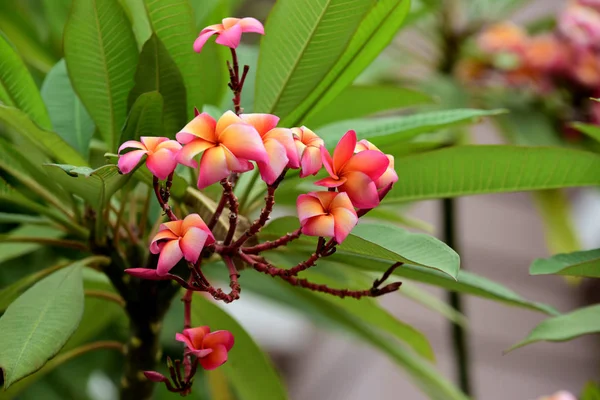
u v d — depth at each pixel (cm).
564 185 168
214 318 185
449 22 330
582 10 287
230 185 142
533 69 286
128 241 176
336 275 194
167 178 141
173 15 163
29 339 150
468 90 306
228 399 222
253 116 138
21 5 285
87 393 285
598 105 278
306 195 138
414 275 164
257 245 151
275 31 162
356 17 159
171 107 166
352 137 139
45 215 175
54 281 160
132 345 177
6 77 165
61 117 183
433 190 170
